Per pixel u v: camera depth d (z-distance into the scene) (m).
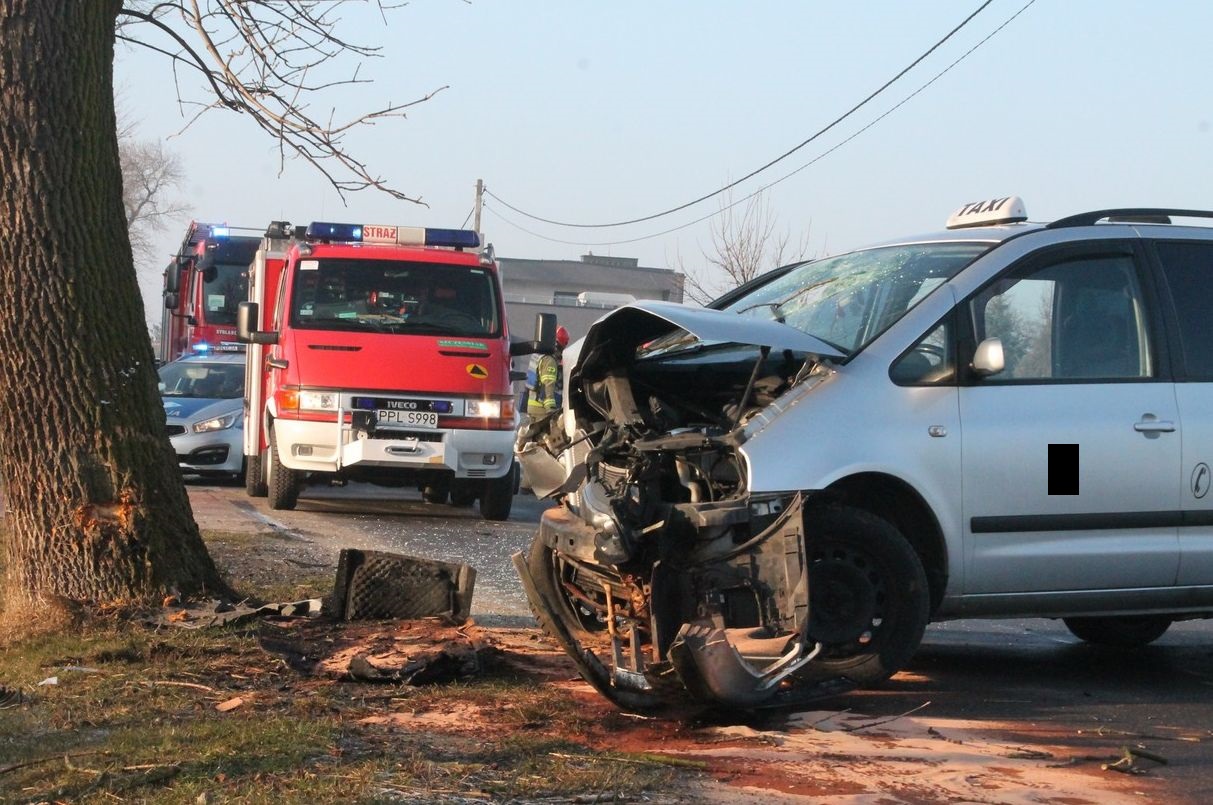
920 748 5.23
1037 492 6.12
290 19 7.90
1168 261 6.68
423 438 13.38
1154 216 6.87
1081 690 6.61
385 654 6.02
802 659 5.29
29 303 6.71
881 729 5.54
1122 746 5.43
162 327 28.88
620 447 5.89
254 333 13.69
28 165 6.66
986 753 5.20
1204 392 6.50
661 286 76.00
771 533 5.40
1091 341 6.42
